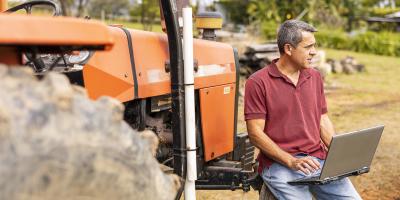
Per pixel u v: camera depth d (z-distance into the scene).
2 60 2.25
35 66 2.72
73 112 1.85
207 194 5.41
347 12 35.78
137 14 27.86
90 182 1.86
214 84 4.26
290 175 3.60
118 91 3.27
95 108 1.93
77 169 1.81
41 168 1.73
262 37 22.06
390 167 6.55
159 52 3.66
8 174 1.67
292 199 3.57
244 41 14.66
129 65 3.37
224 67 4.40
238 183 4.22
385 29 38.53
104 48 2.30
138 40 3.48
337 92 13.02
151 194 2.11
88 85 3.07
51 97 1.82
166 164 3.87
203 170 4.25
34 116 1.75
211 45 4.31
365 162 3.69
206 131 4.20
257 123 3.67
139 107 3.55
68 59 2.98
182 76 3.47
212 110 4.26
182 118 3.48
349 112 10.53
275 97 3.66
